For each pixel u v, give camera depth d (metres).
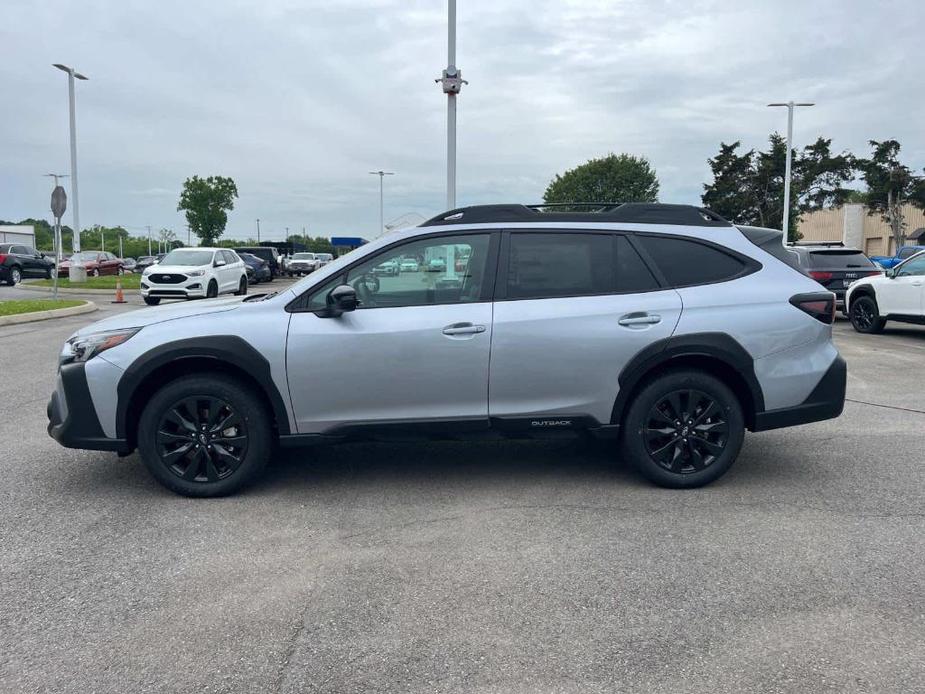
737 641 3.02
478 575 3.63
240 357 4.56
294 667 2.85
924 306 12.80
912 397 7.92
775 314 4.81
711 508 4.55
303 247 68.12
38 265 30.58
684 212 5.09
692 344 4.71
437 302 4.72
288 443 4.71
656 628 3.12
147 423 4.65
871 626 3.14
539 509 4.54
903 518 4.37
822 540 4.05
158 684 2.75
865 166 48.09
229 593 3.45
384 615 3.24
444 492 4.87
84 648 2.99
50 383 8.52
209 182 71.88
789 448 5.92
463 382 4.67
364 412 4.70
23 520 4.36
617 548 3.95
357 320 4.64
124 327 4.72
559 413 4.76
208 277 21.42
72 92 32.25
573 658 2.90
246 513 4.48
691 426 4.84
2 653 2.95
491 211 4.92
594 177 60.88
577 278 4.81
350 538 4.09
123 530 4.21
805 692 2.69
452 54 17.05
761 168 52.94
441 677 2.79
